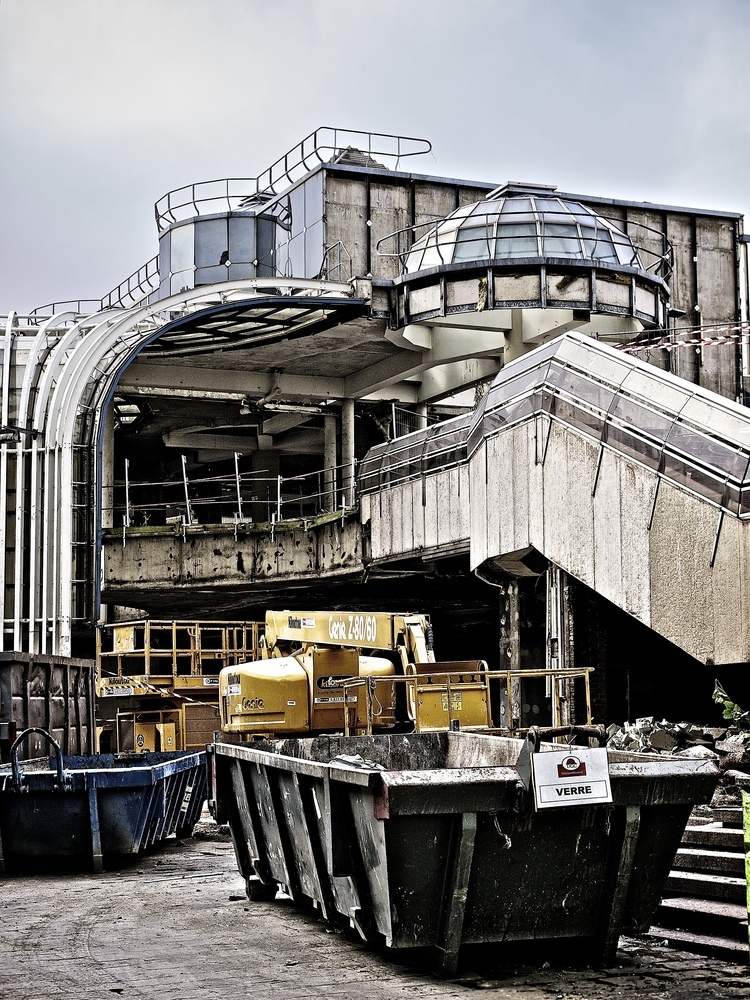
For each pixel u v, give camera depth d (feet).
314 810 32.30
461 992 27.14
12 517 107.65
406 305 130.31
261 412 170.71
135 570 132.57
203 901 40.63
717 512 55.26
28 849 48.26
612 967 29.43
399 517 110.01
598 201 162.91
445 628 147.95
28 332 118.21
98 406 118.83
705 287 166.71
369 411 176.14
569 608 71.61
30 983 28.58
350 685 75.05
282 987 27.78
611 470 65.21
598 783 28.09
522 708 82.53
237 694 75.61
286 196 159.84
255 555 129.80
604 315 126.62
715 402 58.75
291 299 124.67
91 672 78.23
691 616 57.06
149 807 49.73
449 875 27.81
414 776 27.09
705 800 29.30
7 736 60.39
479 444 84.94
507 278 122.72
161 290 162.40
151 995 27.20
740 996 26.48
